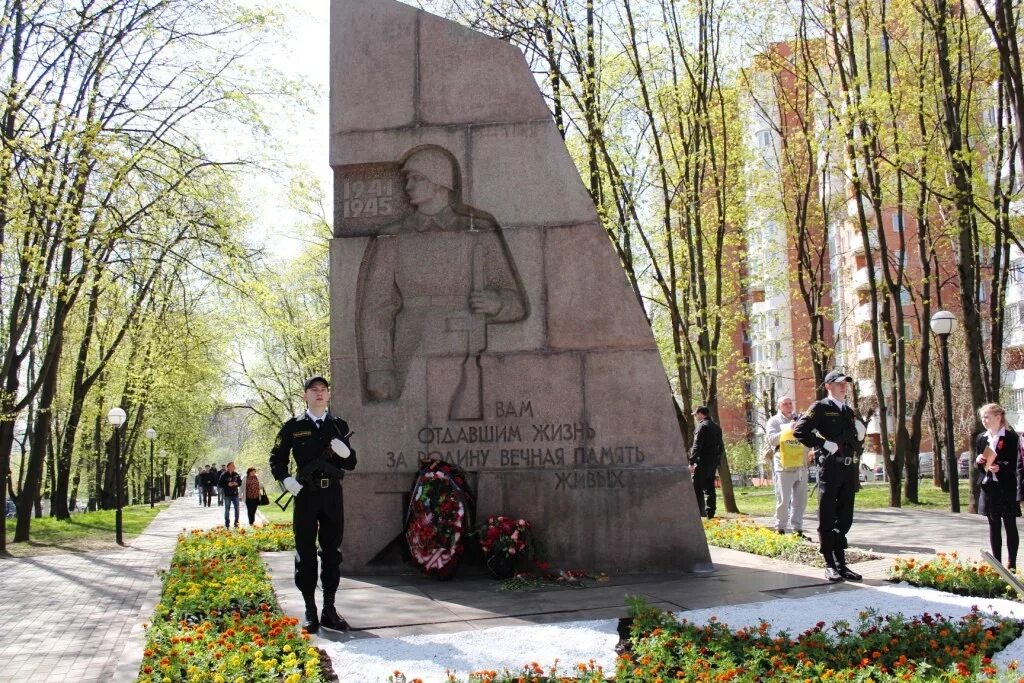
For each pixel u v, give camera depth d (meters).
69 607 10.45
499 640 6.21
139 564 15.48
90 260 17.69
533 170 9.53
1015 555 8.79
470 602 7.65
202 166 20.19
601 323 9.29
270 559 10.84
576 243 9.41
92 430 41.62
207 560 10.06
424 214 9.64
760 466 42.31
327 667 5.54
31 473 21.42
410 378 9.42
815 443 8.70
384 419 9.41
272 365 42.31
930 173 20.08
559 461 9.16
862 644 5.70
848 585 8.22
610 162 19.05
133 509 42.41
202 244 20.94
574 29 18.69
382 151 9.72
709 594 7.86
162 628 6.13
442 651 5.93
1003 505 8.84
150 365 28.41
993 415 8.97
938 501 22.27
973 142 25.20
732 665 5.25
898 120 21.00
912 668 5.27
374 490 9.34
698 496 16.09
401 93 9.78
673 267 20.45
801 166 25.42
